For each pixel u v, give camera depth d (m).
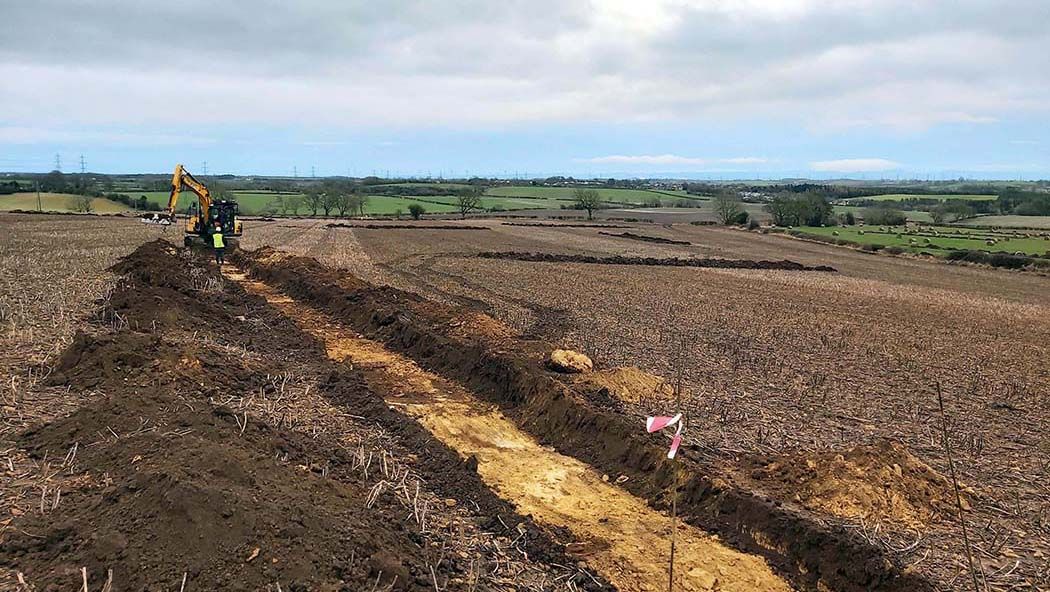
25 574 4.55
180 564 4.54
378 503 6.36
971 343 17.36
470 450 8.78
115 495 5.26
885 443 7.79
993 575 5.79
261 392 9.47
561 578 5.82
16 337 11.05
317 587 4.63
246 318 15.35
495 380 11.06
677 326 17.25
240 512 4.96
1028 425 10.12
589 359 11.47
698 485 7.33
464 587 5.33
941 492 7.21
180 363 9.45
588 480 8.05
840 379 12.38
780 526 6.52
